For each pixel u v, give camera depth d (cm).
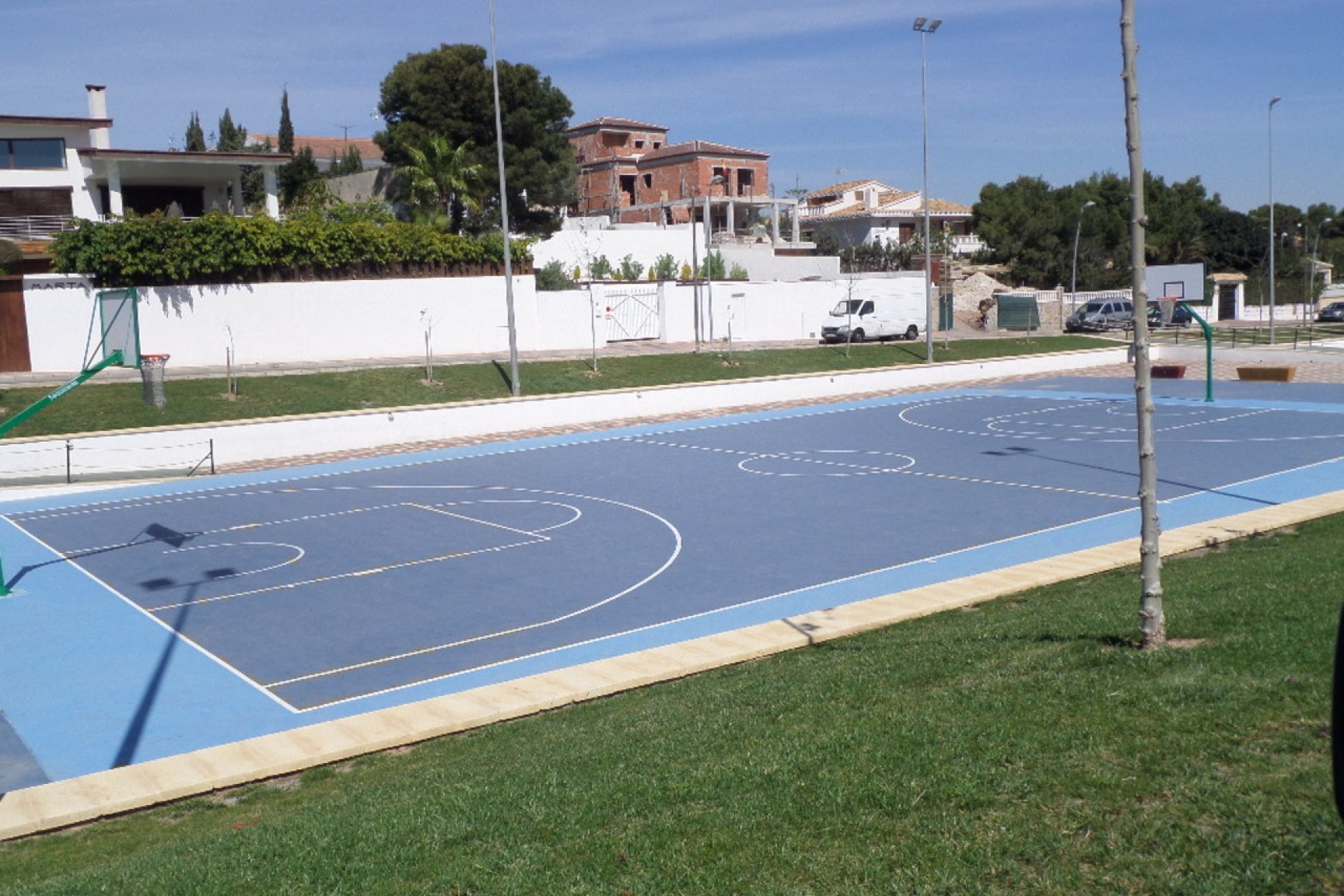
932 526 1964
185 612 1592
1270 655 827
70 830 898
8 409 3025
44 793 955
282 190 6712
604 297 4672
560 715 1107
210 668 1340
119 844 846
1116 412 3497
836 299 5416
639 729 918
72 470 2791
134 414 3075
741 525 2033
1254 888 494
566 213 7250
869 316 5175
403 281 4122
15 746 1107
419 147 5262
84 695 1258
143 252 3653
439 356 4166
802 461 2761
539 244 5556
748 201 6806
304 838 702
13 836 881
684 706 1004
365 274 4112
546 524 2105
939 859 548
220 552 1978
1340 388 3953
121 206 4266
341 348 4019
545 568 1769
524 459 2941
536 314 4466
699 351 4522
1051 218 7925
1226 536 1705
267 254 3872
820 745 739
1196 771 613
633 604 1545
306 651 1392
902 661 1023
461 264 4322
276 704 1208
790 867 557
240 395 3325
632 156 7906
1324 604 998
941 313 5972
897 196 8556
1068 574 1554
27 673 1341
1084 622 1091
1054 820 576
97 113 4884
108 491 2656
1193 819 560
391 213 4872
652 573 1712
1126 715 718
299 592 1681
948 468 2561
